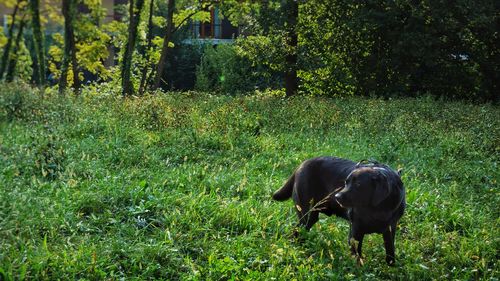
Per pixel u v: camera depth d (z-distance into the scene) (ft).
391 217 18.24
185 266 18.80
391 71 87.15
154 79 81.71
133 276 17.88
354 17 83.25
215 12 123.13
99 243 19.65
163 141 37.68
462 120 50.16
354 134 42.86
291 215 23.73
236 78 109.09
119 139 35.76
